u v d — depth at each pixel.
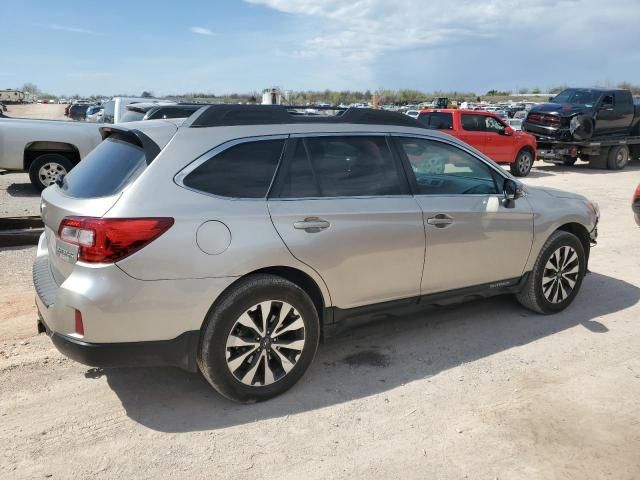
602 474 2.96
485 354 4.33
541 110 18.12
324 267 3.64
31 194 11.47
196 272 3.20
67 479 2.85
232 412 3.47
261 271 3.48
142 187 3.18
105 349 3.11
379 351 4.36
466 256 4.37
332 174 3.79
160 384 3.80
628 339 4.65
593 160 18.94
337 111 4.20
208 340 3.30
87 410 3.47
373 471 2.96
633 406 3.62
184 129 3.44
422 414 3.49
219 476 2.90
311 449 3.13
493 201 4.51
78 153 11.25
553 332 4.76
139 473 2.91
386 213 3.88
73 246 3.12
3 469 2.90
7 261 6.46
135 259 3.06
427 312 5.17
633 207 9.05
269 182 3.54
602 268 6.75
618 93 18.39
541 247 4.90
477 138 15.36
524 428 3.36
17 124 10.80
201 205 3.27
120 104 13.29
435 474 2.95
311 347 3.69
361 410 3.52
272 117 3.71
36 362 4.04
